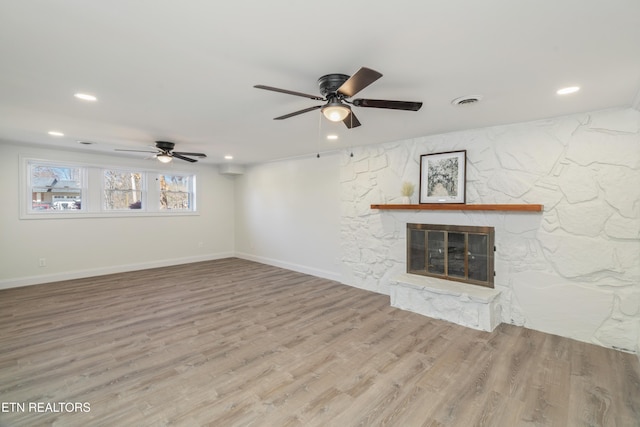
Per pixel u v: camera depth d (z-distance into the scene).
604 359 2.62
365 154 4.73
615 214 2.80
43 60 1.91
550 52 1.79
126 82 2.24
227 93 2.46
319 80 2.18
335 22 1.51
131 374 2.38
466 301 3.31
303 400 2.09
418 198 4.12
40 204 5.02
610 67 1.97
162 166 6.32
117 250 5.76
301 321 3.47
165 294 4.45
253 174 6.96
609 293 2.84
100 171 5.57
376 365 2.53
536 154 3.21
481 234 3.59
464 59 1.88
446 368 2.48
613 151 2.80
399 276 4.09
